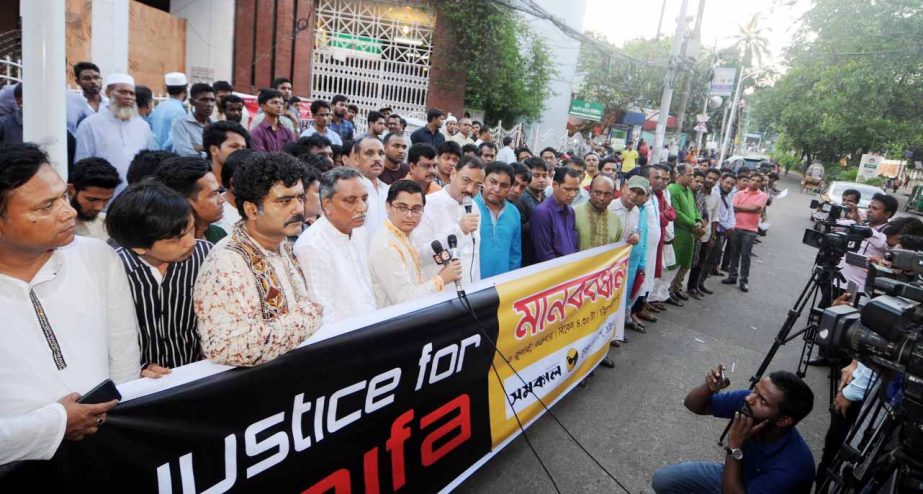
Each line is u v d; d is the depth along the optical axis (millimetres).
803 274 9953
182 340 1877
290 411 1880
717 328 6336
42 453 1255
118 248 1815
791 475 2162
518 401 3236
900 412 1906
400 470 2408
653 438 3754
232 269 1671
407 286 2703
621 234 4875
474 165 3551
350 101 13250
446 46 13297
